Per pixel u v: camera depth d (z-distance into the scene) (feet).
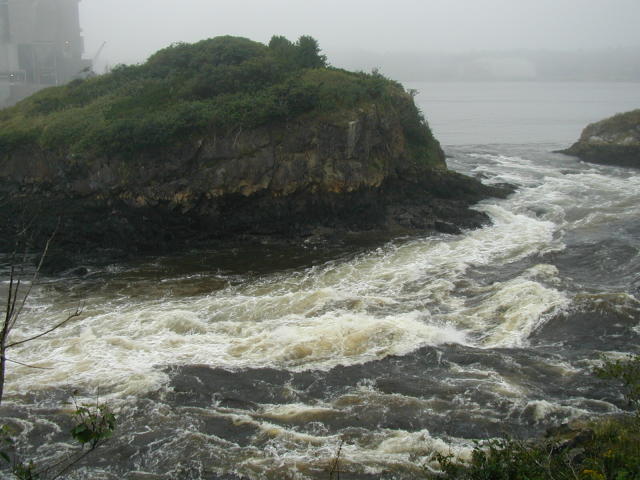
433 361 67.10
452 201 138.21
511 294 82.74
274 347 70.59
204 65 145.48
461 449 50.88
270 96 125.49
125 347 71.67
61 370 66.08
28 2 300.81
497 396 59.00
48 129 134.00
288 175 121.29
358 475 48.24
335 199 123.24
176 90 142.20
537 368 64.59
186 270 103.04
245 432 54.70
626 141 192.75
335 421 56.03
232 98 130.41
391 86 152.15
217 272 101.50
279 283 94.94
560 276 91.45
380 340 71.41
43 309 85.30
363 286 91.91
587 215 125.90
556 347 69.56
